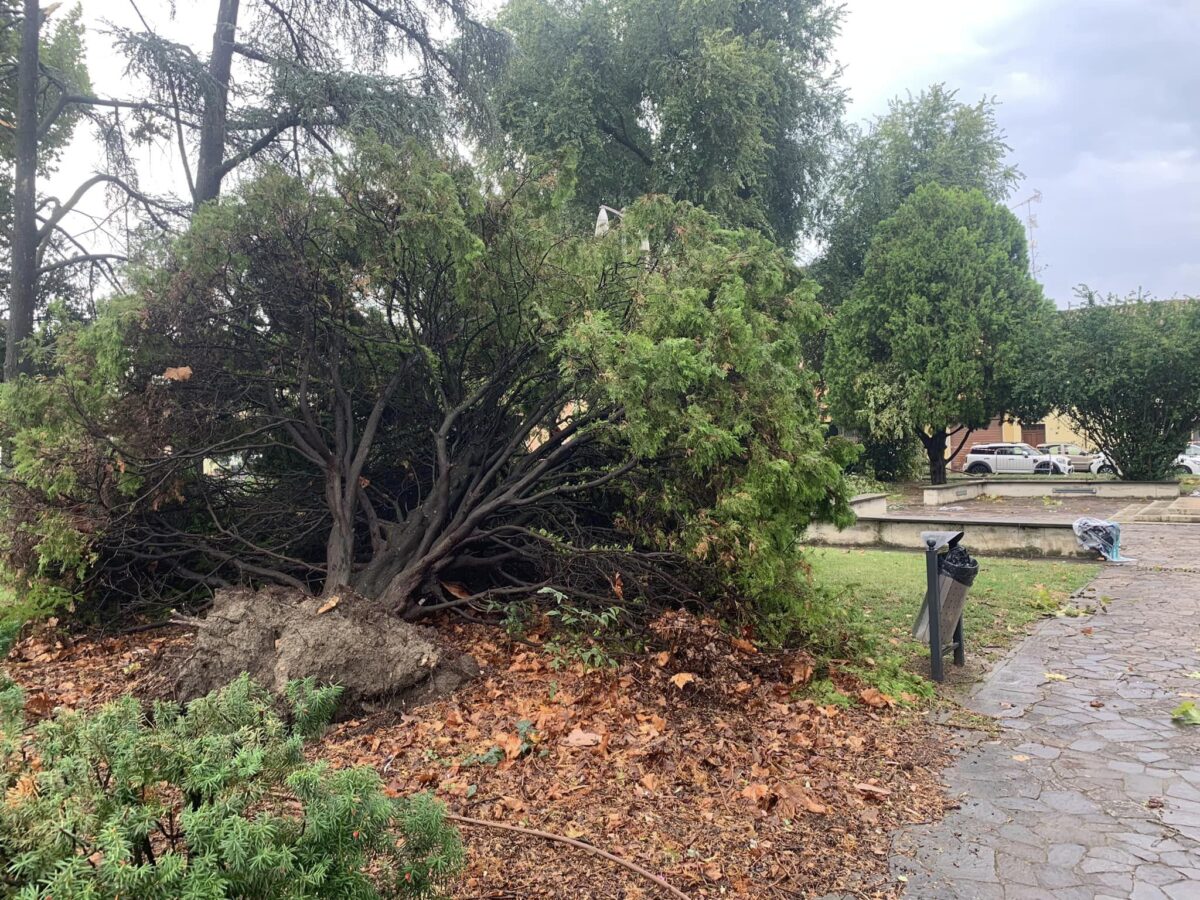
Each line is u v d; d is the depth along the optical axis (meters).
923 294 26.30
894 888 3.07
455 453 7.59
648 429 5.46
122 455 6.55
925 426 27.56
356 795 2.14
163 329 6.66
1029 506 22.06
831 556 12.81
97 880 1.73
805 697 5.19
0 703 2.50
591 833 3.45
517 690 5.26
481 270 6.58
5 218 13.65
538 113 22.50
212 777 1.98
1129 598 8.98
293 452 7.88
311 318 6.63
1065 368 23.30
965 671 6.12
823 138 26.83
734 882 3.09
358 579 6.62
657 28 23.27
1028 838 3.46
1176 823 3.58
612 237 7.08
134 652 6.40
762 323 6.61
